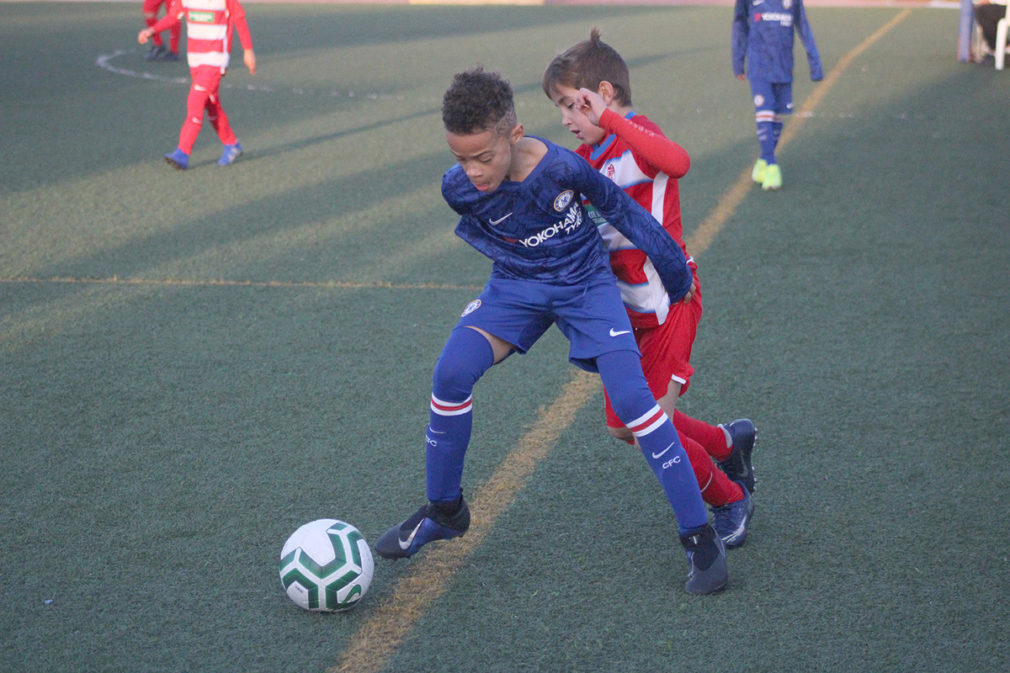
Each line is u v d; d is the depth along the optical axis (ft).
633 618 10.92
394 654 10.41
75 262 23.85
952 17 87.45
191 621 10.94
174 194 30.42
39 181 32.09
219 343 18.85
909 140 36.27
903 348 18.12
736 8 29.37
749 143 36.50
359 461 14.48
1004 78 50.11
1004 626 10.62
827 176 31.24
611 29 79.82
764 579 11.58
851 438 14.85
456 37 74.49
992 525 12.53
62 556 12.14
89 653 10.41
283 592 11.49
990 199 28.02
